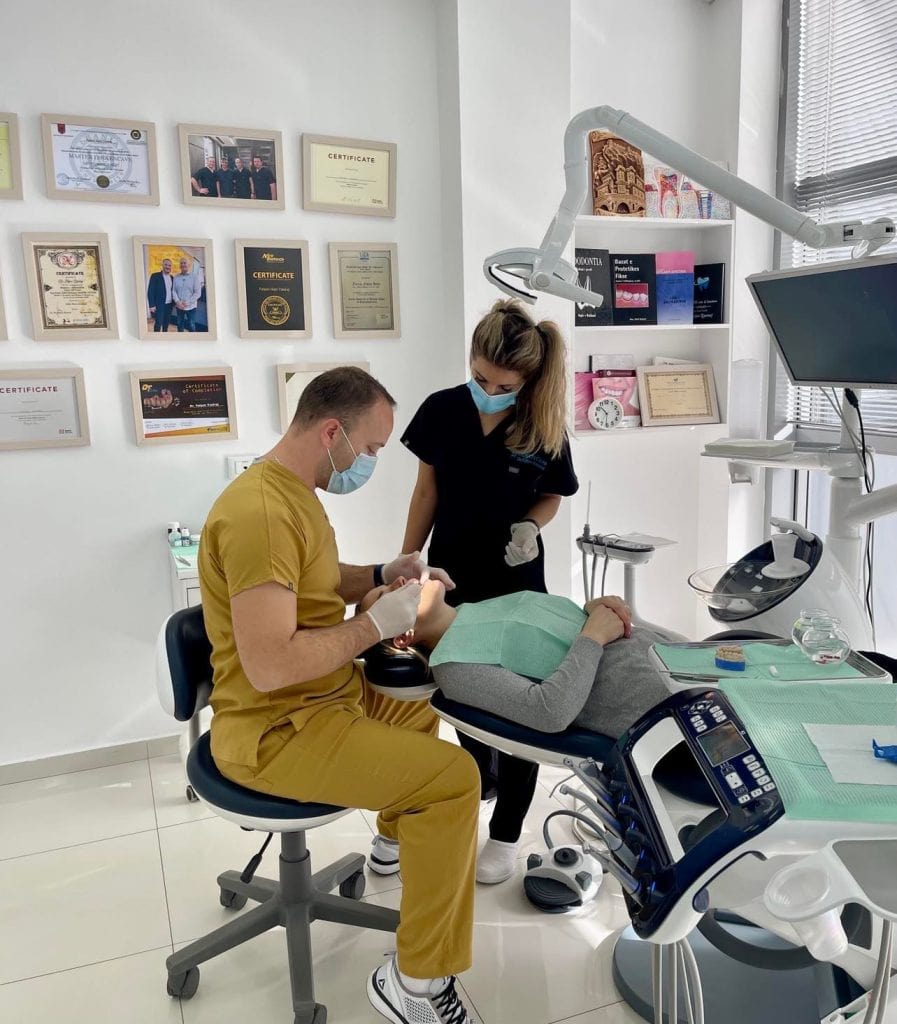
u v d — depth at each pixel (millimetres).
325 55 2660
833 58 2879
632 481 3268
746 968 1758
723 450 2193
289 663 1458
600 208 2873
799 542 1948
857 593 1868
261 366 2721
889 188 2693
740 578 1983
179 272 2559
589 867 2057
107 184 2451
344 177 2719
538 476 2098
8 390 2428
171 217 2553
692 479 3359
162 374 2570
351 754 1530
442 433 2078
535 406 1999
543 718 1438
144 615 2693
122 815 2443
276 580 1458
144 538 2656
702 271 3141
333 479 1647
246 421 2729
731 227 3047
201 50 2521
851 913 1560
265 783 1558
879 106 2715
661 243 3143
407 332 2900
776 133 3066
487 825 2371
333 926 1984
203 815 2443
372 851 2188
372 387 1633
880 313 1596
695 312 3168
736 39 2971
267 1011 1716
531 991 1754
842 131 2865
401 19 2736
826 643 1338
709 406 3166
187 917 2006
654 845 999
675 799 1218
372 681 1688
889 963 960
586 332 3070
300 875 1779
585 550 2350
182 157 2510
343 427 1601
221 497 1573
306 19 2625
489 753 2303
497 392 1973
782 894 880
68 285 2449
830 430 3021
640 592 3355
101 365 2533
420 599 1709
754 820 917
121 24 2426
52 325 2449
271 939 1943
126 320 2545
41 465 2514
